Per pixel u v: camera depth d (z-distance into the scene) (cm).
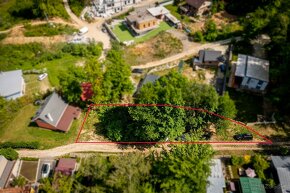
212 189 5588
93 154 6650
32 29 10762
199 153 5319
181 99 6406
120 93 7581
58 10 11488
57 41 10219
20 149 6794
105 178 5322
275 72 7175
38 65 9219
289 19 7969
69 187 5416
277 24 8000
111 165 5650
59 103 7375
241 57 8225
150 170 5328
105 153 6675
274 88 7481
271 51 8469
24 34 10488
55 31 10575
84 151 6731
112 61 7869
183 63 9012
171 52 9512
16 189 5666
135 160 5400
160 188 5112
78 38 10388
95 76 7356
